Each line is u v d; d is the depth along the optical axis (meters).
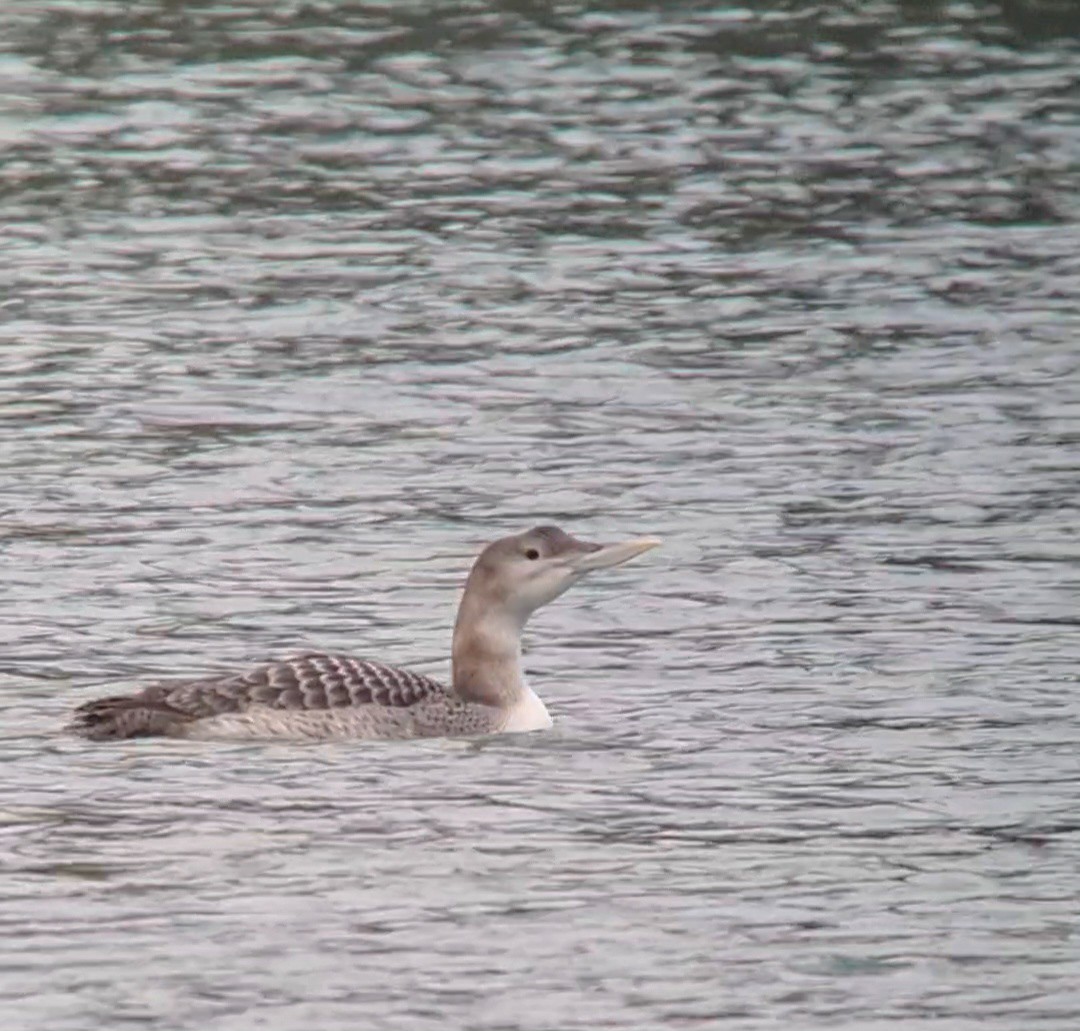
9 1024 11.20
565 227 28.98
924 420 22.22
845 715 15.41
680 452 21.28
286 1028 11.21
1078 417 22.33
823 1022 11.34
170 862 12.95
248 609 17.42
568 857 13.11
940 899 12.63
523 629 16.39
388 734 14.89
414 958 11.91
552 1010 11.41
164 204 29.78
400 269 27.20
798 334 24.97
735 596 17.80
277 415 22.20
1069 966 11.91
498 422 22.09
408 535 19.09
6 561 18.30
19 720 15.07
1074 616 17.33
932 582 18.06
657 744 14.90
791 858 13.15
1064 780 14.29
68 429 21.69
